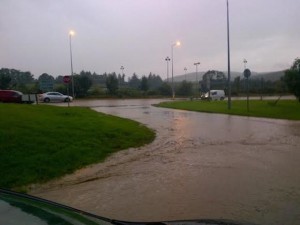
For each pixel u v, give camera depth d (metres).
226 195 7.34
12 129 13.73
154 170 9.91
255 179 8.66
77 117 20.91
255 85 87.94
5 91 40.19
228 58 35.22
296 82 36.78
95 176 9.54
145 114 29.66
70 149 11.85
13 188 8.42
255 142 14.80
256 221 5.88
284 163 10.55
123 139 15.08
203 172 9.48
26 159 10.25
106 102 54.03
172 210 6.50
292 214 6.20
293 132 17.81
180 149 13.35
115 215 6.32
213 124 21.88
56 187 8.56
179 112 32.25
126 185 8.41
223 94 64.31
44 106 27.12
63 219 2.55
